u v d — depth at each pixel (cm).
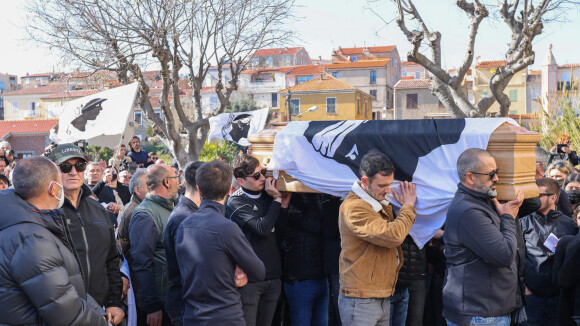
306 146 397
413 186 356
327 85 4631
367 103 5025
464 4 1268
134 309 428
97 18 1565
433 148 355
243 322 326
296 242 432
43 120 4500
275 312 450
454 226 323
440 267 446
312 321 450
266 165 419
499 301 317
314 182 390
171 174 422
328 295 454
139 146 1070
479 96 4853
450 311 330
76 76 1639
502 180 334
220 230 321
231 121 1011
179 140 1669
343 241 348
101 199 627
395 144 367
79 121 638
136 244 397
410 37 1276
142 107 1666
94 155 3055
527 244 448
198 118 1752
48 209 276
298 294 435
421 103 5038
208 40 1720
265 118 995
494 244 306
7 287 252
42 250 255
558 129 1336
